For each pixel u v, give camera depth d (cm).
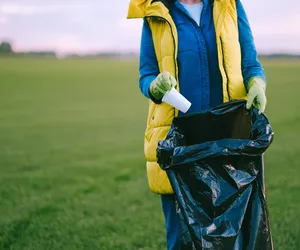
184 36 308
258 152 265
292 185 591
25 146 907
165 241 433
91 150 861
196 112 291
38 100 1638
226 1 306
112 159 784
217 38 304
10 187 636
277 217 474
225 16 307
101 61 4419
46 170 722
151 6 309
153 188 319
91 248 429
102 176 682
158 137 313
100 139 962
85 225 484
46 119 1234
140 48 327
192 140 295
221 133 294
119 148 873
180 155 266
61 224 489
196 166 265
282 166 686
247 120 294
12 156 823
